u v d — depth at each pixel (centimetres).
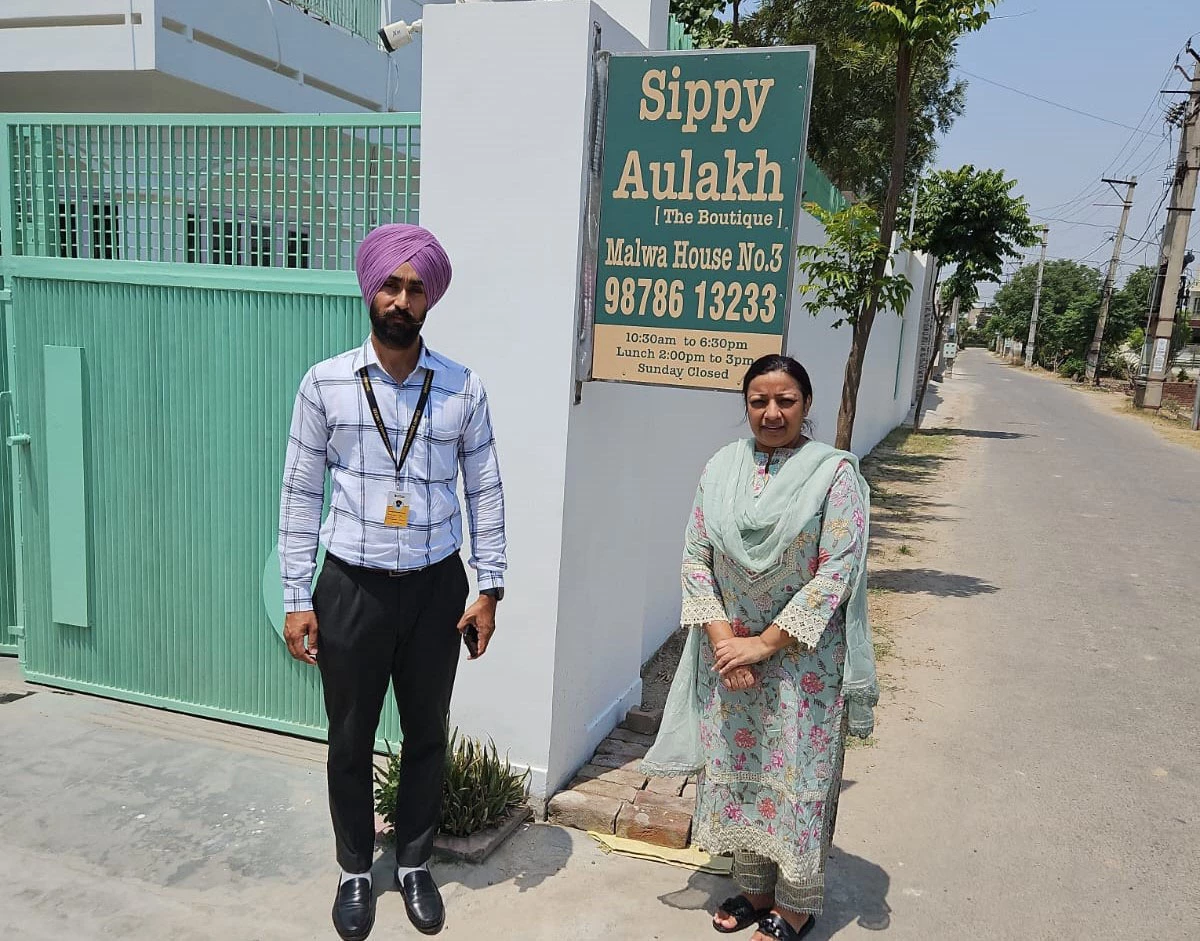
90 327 419
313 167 380
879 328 1479
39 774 371
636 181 332
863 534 262
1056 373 5000
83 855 317
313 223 386
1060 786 405
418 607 277
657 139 329
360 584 270
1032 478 1352
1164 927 304
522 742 357
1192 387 3106
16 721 418
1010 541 920
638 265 334
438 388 276
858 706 271
